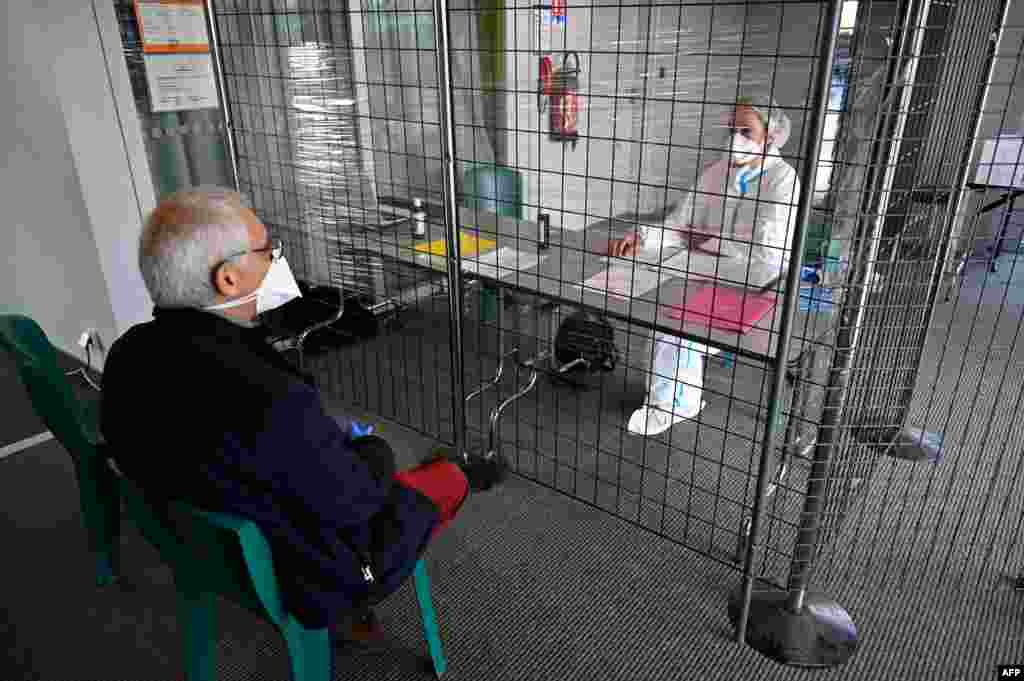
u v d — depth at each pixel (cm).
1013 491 237
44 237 316
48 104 275
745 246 258
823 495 175
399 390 314
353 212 305
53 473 261
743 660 176
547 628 187
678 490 243
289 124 338
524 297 294
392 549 133
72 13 265
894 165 138
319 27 343
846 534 219
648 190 354
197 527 112
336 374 328
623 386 314
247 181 305
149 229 121
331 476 119
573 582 204
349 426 176
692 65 253
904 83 133
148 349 118
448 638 184
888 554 210
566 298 223
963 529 220
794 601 183
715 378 322
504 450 269
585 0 315
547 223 271
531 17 314
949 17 164
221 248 121
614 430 281
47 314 344
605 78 314
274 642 184
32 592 202
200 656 142
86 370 330
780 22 142
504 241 281
